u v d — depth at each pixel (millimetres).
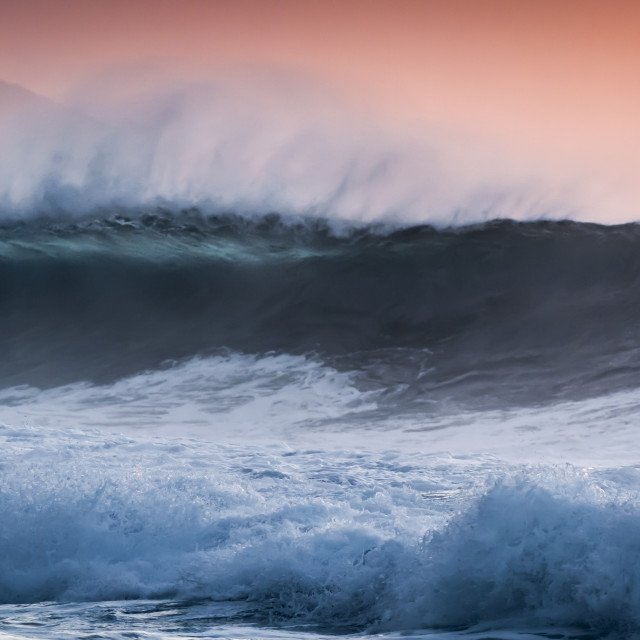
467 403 55531
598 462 41375
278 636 16141
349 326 68438
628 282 70812
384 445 46781
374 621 16891
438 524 22000
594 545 15945
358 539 20156
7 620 17688
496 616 16234
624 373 58969
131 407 55656
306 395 57312
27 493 23750
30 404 56812
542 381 58625
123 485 24594
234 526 22750
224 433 50031
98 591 20000
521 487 17500
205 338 67438
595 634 15016
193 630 16641
